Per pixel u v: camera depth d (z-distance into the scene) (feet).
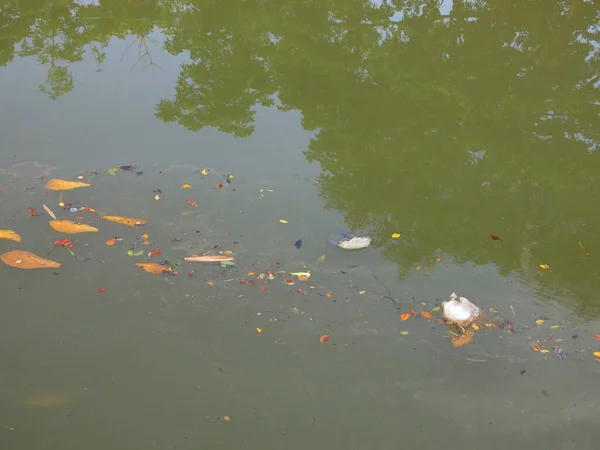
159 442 9.85
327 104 14.08
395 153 13.12
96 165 12.49
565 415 10.25
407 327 10.84
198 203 12.04
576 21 16.78
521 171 12.93
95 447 9.78
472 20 16.71
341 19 16.55
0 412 9.95
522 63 15.40
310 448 9.89
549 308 11.13
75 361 10.34
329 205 12.18
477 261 11.60
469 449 9.97
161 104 13.91
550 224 12.14
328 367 10.46
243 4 16.89
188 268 11.20
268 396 10.21
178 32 15.88
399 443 9.97
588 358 10.69
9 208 11.68
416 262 11.53
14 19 15.99
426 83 14.71
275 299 10.99
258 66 14.97
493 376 10.50
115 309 10.76
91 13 16.37
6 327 10.53
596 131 13.76
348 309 10.96
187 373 10.32
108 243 11.37
